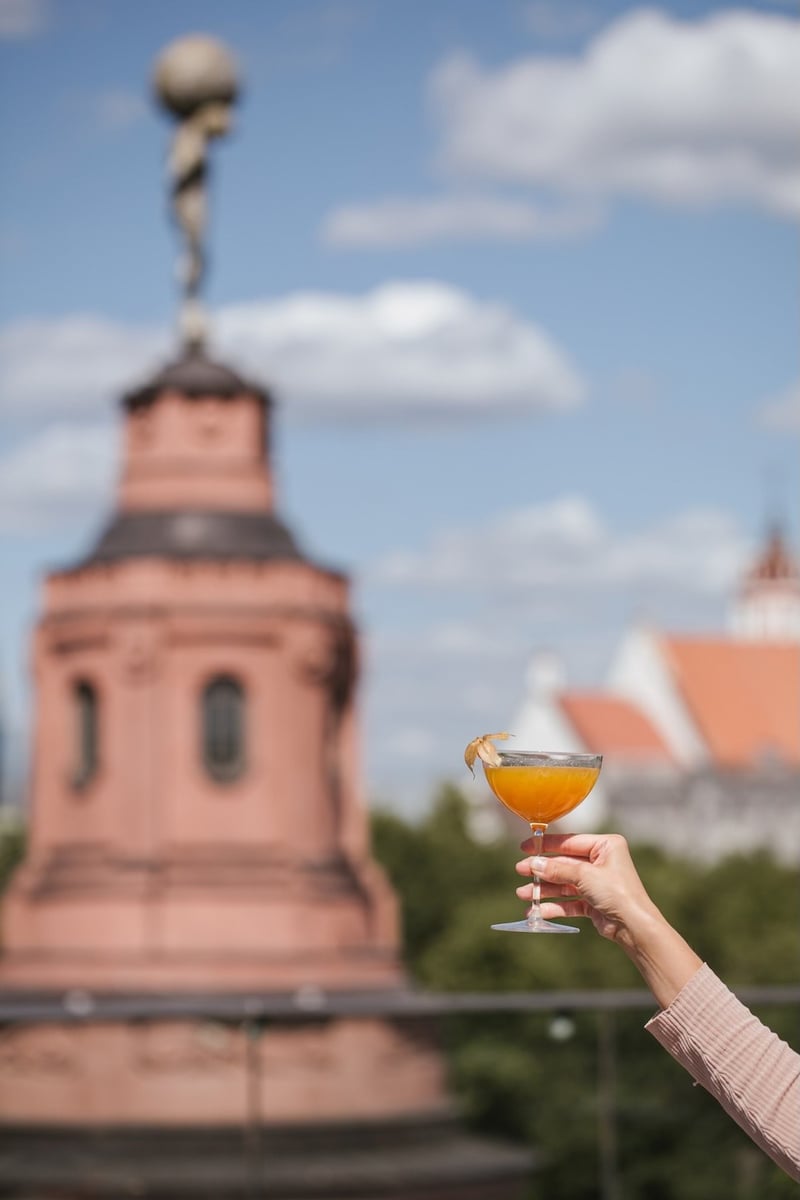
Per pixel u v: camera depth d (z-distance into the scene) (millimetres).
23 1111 38156
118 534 47094
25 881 46250
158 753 45500
